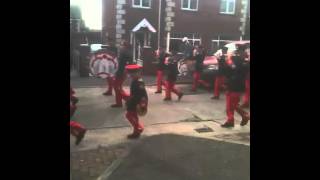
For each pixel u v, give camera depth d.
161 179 4.41
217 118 7.82
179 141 6.01
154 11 18.72
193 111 8.45
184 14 19.06
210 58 11.90
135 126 6.18
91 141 5.96
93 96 9.94
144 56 15.67
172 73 9.59
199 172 4.64
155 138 6.20
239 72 6.95
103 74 8.61
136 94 6.11
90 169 4.70
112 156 5.26
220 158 5.13
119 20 18.22
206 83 11.23
